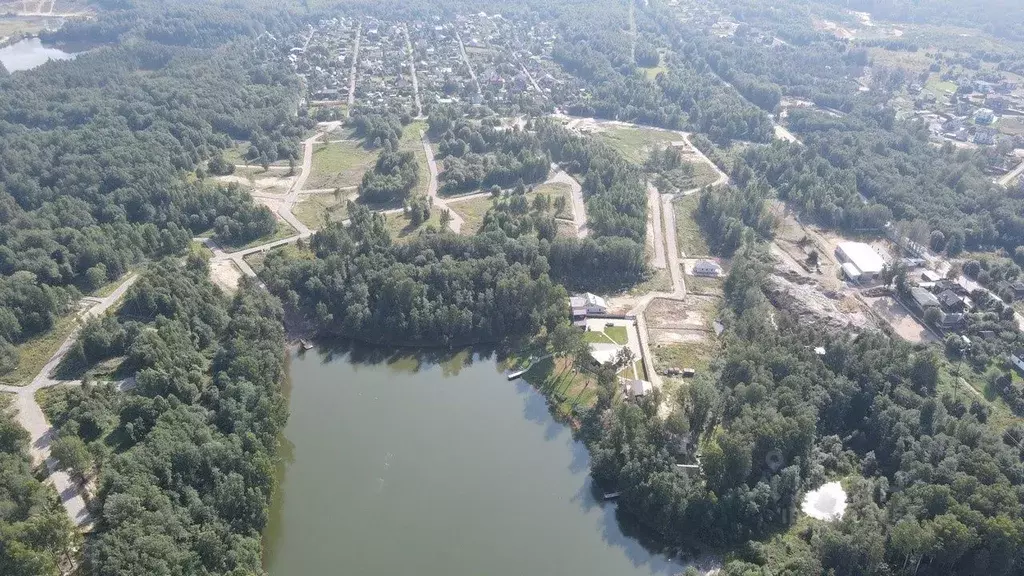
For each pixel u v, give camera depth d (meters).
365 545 152.25
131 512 132.12
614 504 164.88
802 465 161.00
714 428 176.25
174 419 157.62
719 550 150.88
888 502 151.50
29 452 150.00
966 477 145.62
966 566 138.62
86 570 128.00
